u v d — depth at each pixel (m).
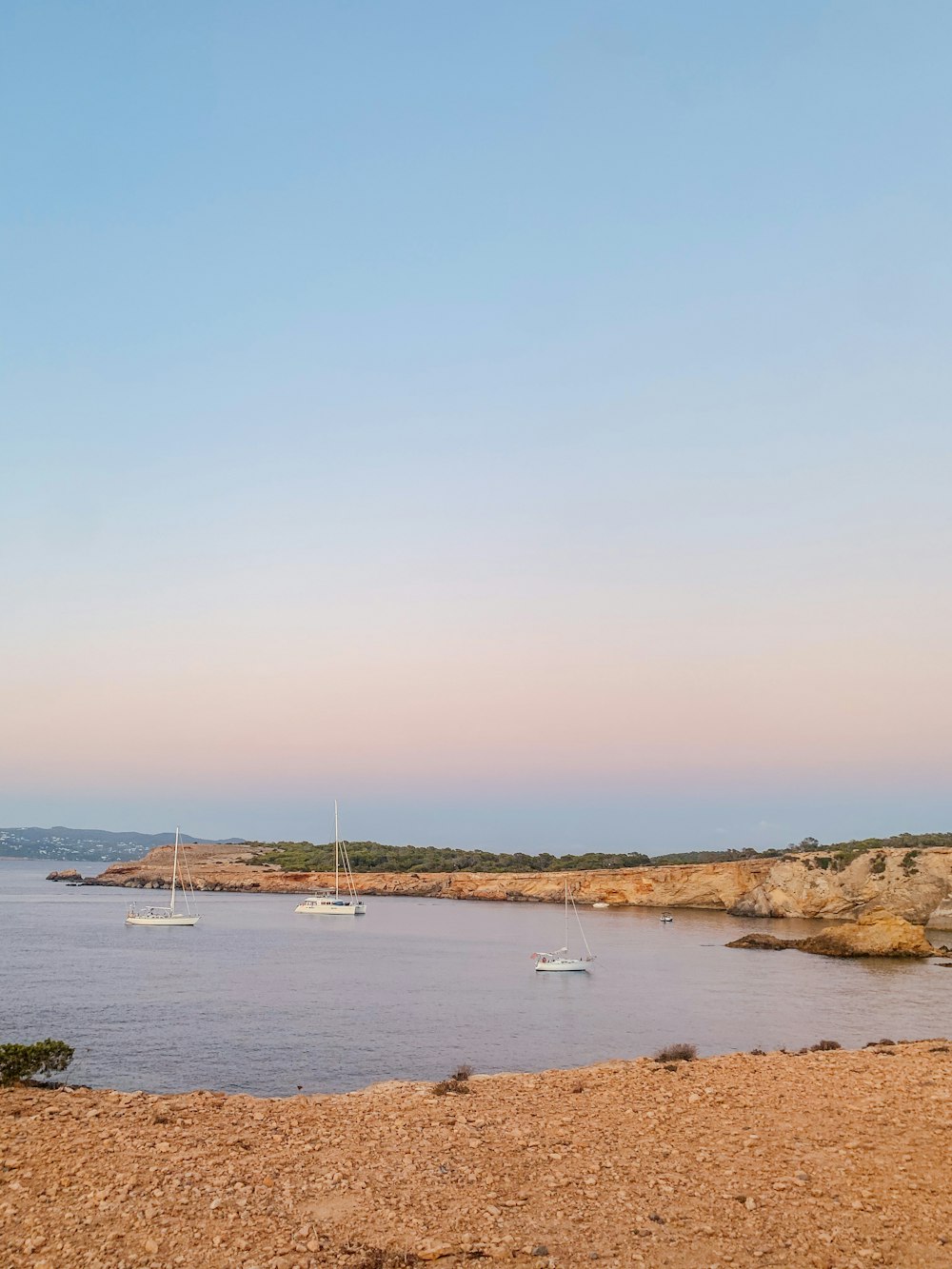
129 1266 9.93
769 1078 19.47
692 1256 10.33
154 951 85.25
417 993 59.38
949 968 76.69
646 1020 49.00
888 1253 10.34
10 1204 11.47
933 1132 14.87
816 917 132.62
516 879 184.75
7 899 166.88
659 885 164.00
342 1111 16.86
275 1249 10.45
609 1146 14.40
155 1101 17.22
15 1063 19.86
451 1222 11.27
